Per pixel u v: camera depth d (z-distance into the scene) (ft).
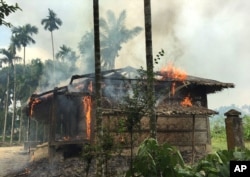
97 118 33.63
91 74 62.75
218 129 107.76
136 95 32.45
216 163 17.46
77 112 74.84
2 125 226.99
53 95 60.39
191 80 63.87
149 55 35.27
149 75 34.53
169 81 65.26
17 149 120.57
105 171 32.24
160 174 17.94
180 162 18.01
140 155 18.31
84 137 63.67
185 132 62.80
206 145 63.62
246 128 82.33
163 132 61.31
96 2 37.29
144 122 57.62
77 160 54.24
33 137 110.83
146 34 36.29
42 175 48.91
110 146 32.09
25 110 82.28
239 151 18.47
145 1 37.45
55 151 57.72
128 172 18.95
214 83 64.03
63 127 75.20
